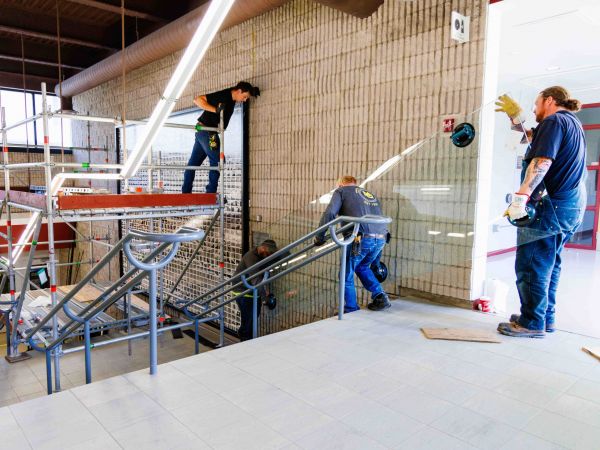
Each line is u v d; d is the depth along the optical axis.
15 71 8.79
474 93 3.42
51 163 3.80
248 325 4.79
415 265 3.93
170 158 6.76
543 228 2.79
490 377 2.38
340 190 3.62
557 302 4.18
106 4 5.65
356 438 1.82
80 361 4.78
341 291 3.34
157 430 1.86
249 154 5.39
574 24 4.14
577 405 2.10
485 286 3.70
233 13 4.93
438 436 1.84
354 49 4.20
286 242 4.94
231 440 1.79
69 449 1.72
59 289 6.27
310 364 2.53
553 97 2.83
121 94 8.03
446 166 3.61
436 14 3.61
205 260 5.95
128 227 7.52
